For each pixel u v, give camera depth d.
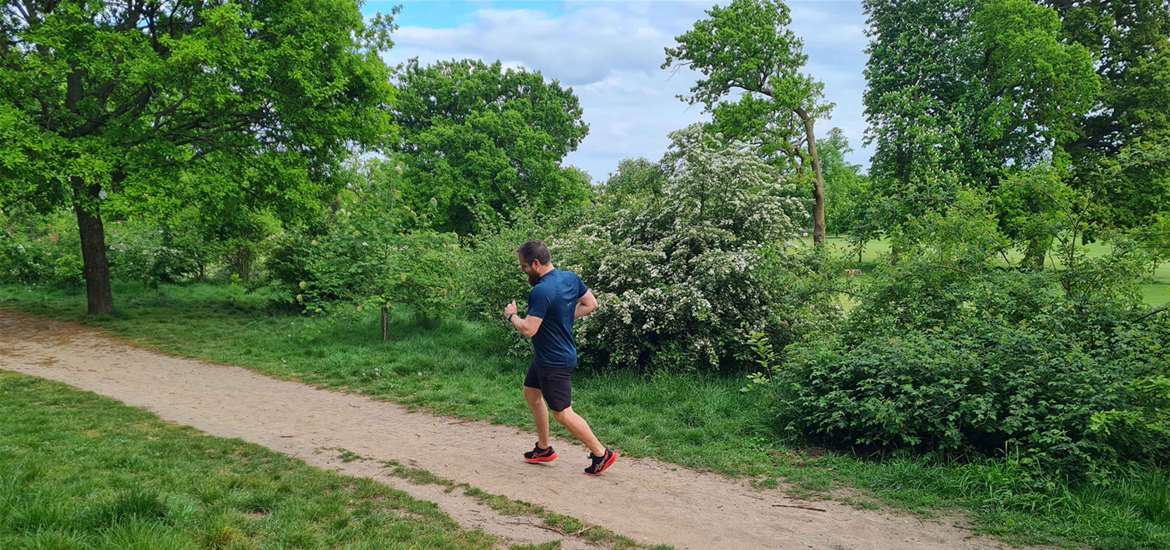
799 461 5.53
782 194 10.75
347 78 14.22
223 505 4.03
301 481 4.67
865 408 5.54
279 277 15.65
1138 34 29.39
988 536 4.00
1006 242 8.06
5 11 13.35
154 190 12.38
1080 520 4.10
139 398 7.64
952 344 5.97
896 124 27.42
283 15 13.90
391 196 15.24
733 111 29.19
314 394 8.16
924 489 4.77
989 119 26.38
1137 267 7.14
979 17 26.77
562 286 4.89
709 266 8.63
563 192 36.31
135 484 4.18
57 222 20.19
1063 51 25.77
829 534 4.04
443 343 11.52
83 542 3.19
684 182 9.64
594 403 7.49
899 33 29.38
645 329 8.32
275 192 14.36
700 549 3.78
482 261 10.81
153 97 14.23
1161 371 4.98
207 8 13.60
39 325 13.34
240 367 9.79
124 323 13.62
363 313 12.81
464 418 7.04
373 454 5.63
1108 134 30.00
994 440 5.30
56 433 5.79
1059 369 5.41
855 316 7.91
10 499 3.75
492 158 34.94
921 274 7.79
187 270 20.36
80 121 13.29
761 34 28.73
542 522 4.12
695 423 6.62
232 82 13.11
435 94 37.47
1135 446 4.89
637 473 5.23
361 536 3.66
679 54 30.09
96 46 11.91
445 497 4.56
